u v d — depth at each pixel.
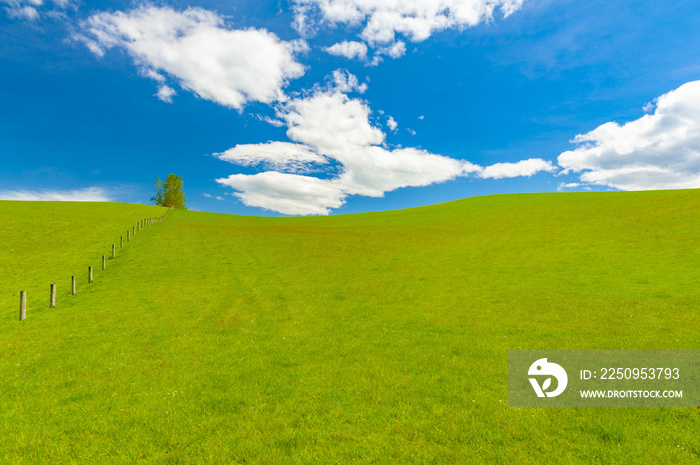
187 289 26.17
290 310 20.67
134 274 31.08
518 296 21.47
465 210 91.56
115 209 84.00
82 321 18.50
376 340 14.95
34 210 67.19
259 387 10.41
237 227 72.75
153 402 9.54
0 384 10.92
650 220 43.31
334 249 44.72
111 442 7.70
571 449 7.04
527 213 72.00
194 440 7.70
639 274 24.47
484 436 7.55
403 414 8.56
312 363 12.41
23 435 7.98
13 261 34.88
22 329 17.22
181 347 14.37
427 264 33.91
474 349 13.36
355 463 6.79
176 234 54.09
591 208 66.69
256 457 7.03
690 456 6.61
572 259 31.11
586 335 14.34
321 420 8.40
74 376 11.50
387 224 76.12
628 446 7.02
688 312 16.25
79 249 40.28
